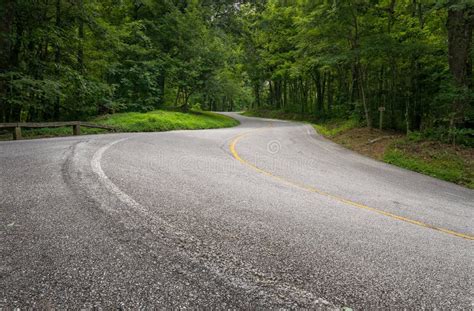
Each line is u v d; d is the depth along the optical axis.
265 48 33.97
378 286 2.07
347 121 19.38
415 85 15.05
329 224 3.22
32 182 3.72
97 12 14.71
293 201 4.00
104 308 1.61
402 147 10.23
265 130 17.75
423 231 3.36
